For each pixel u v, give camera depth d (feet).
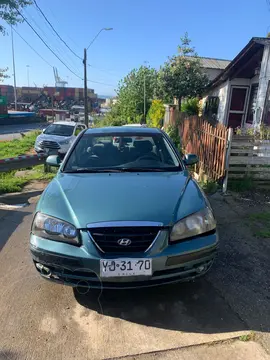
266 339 7.64
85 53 71.92
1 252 12.53
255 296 9.41
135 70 94.58
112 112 109.29
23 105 213.46
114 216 8.25
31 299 9.36
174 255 8.06
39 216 9.04
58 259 8.25
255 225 14.75
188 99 61.46
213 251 8.79
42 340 7.72
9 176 26.99
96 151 12.92
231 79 43.04
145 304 9.07
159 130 14.57
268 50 31.83
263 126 26.55
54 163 13.67
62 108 229.45
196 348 7.43
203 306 8.95
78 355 7.26
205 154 23.43
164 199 9.07
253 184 19.77
